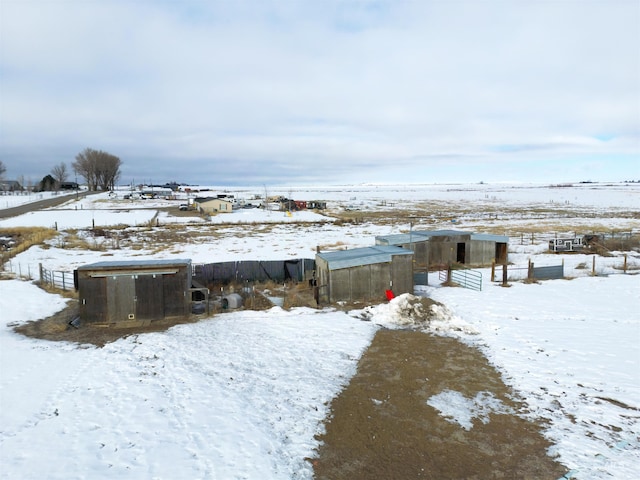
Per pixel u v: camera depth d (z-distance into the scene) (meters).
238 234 58.41
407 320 19.02
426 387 12.86
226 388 12.88
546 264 33.78
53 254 40.03
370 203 131.00
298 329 18.30
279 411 11.52
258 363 14.77
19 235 52.28
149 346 16.39
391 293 22.44
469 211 100.12
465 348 15.98
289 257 38.53
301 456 9.55
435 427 10.70
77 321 19.77
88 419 11.10
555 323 18.66
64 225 66.44
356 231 60.94
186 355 15.48
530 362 14.50
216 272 27.41
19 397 12.29
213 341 16.91
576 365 14.16
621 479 8.55
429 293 24.42
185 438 10.22
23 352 15.86
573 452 9.54
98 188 175.75
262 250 43.34
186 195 157.12
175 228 65.69
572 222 70.38
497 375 13.62
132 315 19.69
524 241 47.66
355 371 14.09
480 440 10.12
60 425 10.81
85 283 19.33
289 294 24.72
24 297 24.00
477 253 34.78
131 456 9.50
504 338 16.89
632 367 13.91
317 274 25.97
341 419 11.12
